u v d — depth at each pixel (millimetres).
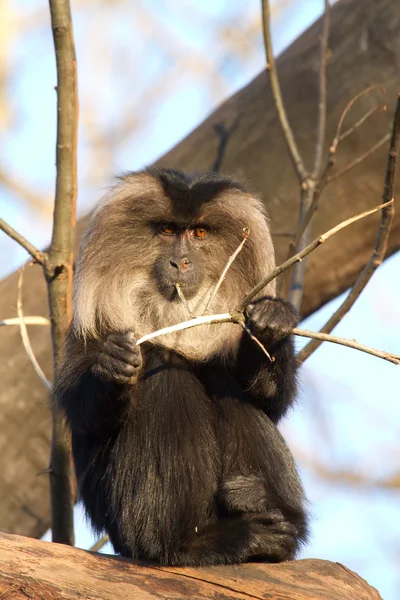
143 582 10961
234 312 10891
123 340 11984
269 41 16062
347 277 18000
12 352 17047
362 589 11328
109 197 13938
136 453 12359
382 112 17516
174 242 13938
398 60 17688
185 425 12516
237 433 12820
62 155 13391
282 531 12094
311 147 17641
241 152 17828
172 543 11938
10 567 10766
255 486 12344
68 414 12820
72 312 13859
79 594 10680
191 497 12242
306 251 10320
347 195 17500
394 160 13312
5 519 16938
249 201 14125
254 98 18250
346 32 18125
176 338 13539
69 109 13406
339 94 17719
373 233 17672
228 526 12016
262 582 11148
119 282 13734
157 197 13805
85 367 12867
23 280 17500
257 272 13883
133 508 12227
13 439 16922
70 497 13836
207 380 13336
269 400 13031
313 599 10898
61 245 13391
